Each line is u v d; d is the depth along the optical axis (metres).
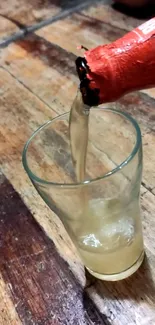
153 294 0.28
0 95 0.49
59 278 0.30
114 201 0.28
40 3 0.65
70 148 0.29
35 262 0.32
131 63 0.23
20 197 0.37
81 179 0.29
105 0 0.60
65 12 0.60
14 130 0.44
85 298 0.29
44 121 0.44
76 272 0.30
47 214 0.35
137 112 0.41
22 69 0.52
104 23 0.55
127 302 0.28
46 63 0.52
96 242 0.28
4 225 0.35
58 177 0.29
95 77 0.23
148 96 0.42
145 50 0.23
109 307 0.28
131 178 0.27
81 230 0.28
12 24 0.61
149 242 0.31
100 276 0.29
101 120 0.29
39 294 0.30
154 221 0.32
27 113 0.46
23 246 0.33
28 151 0.29
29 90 0.49
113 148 0.29
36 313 0.29
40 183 0.26
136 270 0.29
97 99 0.23
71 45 0.53
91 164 0.31
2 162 0.41
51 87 0.48
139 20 0.54
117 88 0.23
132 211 0.28
